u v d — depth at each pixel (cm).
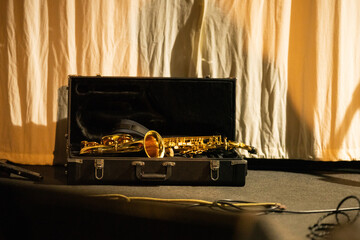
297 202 260
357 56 331
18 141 329
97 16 321
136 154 314
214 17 327
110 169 282
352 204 258
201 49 330
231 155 314
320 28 323
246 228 216
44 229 211
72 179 281
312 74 328
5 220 221
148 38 329
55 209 235
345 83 329
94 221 221
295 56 333
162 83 311
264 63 330
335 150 333
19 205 240
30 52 321
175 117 316
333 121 331
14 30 321
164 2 326
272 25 326
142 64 330
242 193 276
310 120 332
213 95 312
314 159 334
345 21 325
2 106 329
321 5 321
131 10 323
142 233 208
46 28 322
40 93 329
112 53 326
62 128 331
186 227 215
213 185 290
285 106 334
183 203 250
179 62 333
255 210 241
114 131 306
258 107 334
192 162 284
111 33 323
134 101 314
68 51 322
